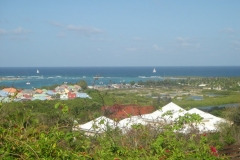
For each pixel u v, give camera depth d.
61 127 4.35
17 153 3.73
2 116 4.26
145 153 4.44
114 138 4.67
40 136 3.96
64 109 4.45
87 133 4.76
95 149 4.31
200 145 4.73
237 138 7.13
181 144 4.61
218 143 5.66
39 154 3.72
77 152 4.05
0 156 3.58
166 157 4.41
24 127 4.32
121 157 4.33
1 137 3.76
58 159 3.79
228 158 5.10
